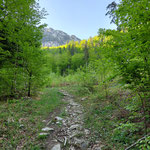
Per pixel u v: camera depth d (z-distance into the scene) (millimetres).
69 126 4590
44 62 9031
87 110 6387
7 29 6422
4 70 6816
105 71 7156
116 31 3498
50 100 8602
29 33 7426
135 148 2570
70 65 48281
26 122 4395
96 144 3238
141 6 2305
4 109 5020
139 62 2566
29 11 7383
